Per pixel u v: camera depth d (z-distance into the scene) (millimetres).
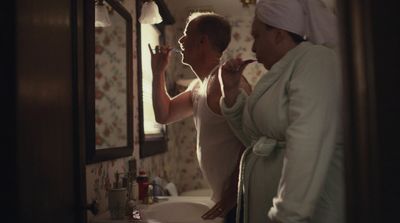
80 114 1206
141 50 2266
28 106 847
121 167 1871
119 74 1852
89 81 1463
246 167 1095
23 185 812
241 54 3518
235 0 3152
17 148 788
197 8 3299
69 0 1156
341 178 945
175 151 3324
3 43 782
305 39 1075
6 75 783
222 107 1229
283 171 877
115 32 1806
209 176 1481
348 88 475
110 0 1713
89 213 1470
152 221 1441
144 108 2328
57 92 1045
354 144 464
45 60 958
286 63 1002
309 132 854
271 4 1039
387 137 428
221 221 1371
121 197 1476
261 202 1036
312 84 899
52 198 992
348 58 471
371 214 439
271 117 983
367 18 439
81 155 1204
